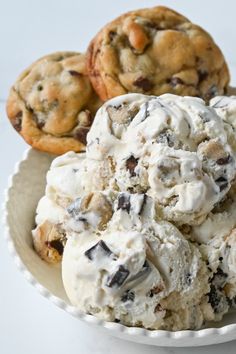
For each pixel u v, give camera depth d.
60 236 0.34
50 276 0.34
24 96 0.42
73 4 0.59
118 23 0.42
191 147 0.32
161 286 0.29
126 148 0.32
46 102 0.41
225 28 0.58
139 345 0.32
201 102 0.33
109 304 0.30
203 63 0.41
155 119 0.32
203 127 0.32
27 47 0.60
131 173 0.31
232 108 0.33
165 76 0.40
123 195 0.31
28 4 0.59
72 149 0.41
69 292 0.31
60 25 0.59
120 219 0.30
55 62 0.42
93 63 0.41
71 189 0.34
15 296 0.35
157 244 0.30
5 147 0.47
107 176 0.33
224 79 0.42
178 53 0.40
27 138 0.41
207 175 0.31
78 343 0.32
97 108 0.41
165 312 0.30
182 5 0.58
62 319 0.34
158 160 0.31
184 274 0.30
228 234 0.31
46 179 0.38
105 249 0.30
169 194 0.31
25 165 0.39
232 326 0.29
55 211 0.35
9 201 0.36
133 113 0.33
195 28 0.42
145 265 0.29
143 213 0.30
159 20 0.42
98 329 0.31
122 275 0.29
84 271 0.30
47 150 0.41
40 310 0.34
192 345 0.30
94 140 0.33
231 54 0.58
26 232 0.36
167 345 0.30
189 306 0.30
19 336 0.33
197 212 0.31
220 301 0.31
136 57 0.40
